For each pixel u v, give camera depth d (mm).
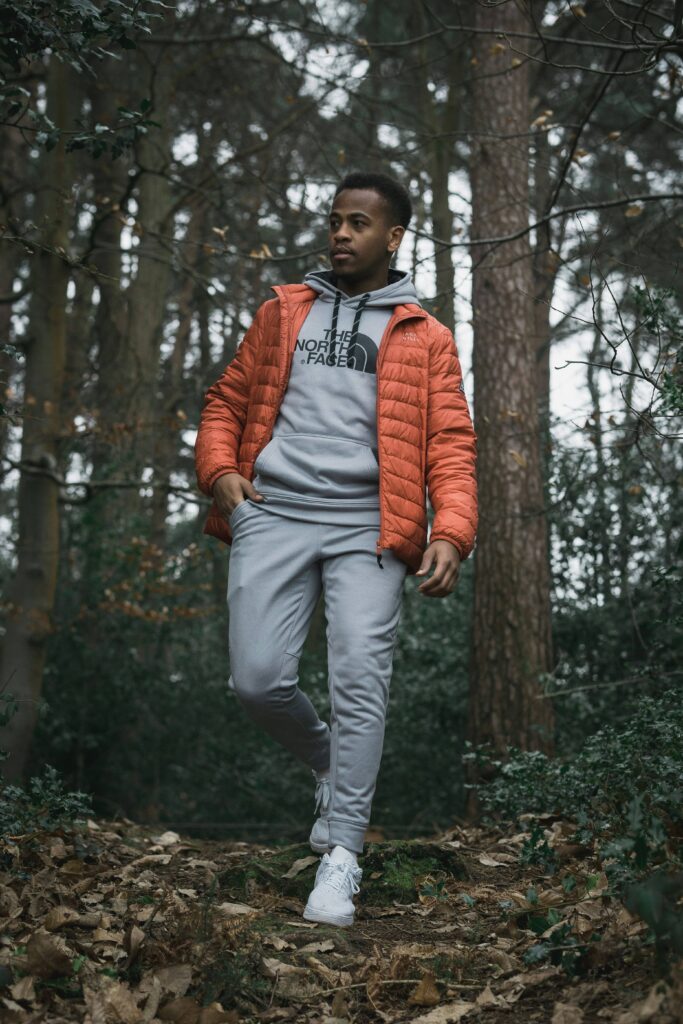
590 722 7098
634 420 5250
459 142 10836
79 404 9430
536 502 6973
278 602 2941
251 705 2975
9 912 2699
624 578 7055
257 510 2990
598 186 10422
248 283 13445
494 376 7031
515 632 6816
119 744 10570
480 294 7129
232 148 11492
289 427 3029
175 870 3611
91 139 3441
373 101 8273
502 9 7336
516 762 4496
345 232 3062
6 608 8805
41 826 3484
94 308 13609
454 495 2928
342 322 3061
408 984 2402
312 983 2406
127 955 2443
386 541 2877
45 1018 2133
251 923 2777
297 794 10297
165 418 8734
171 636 10445
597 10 7383
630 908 1959
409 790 9164
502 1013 2182
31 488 8805
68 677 10125
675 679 4977
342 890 2830
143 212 11367
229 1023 2146
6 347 3064
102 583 9898
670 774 3184
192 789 10914
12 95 3248
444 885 3211
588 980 2248
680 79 4066
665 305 4008
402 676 9055
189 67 10727
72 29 3100
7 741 8492
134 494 10930
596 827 3287
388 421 2951
